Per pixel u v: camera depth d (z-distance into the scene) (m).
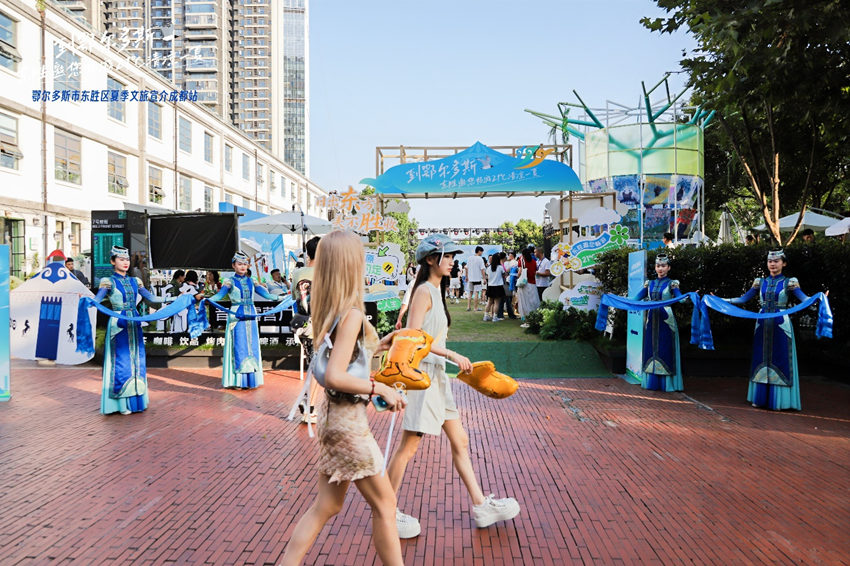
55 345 6.53
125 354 6.45
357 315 2.45
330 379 2.36
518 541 3.46
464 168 13.07
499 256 13.72
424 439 5.61
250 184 45.38
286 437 5.61
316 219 15.23
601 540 3.47
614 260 9.78
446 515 3.84
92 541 3.41
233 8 105.25
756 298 9.22
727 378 8.72
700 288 9.34
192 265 11.56
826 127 9.03
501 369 9.26
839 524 3.68
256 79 106.25
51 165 21.75
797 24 6.85
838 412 6.65
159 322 10.09
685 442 5.49
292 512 3.85
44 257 21.06
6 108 19.56
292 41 127.25
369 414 6.62
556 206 14.59
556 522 3.72
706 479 4.50
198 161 35.44
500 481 4.47
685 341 9.14
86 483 4.36
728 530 3.60
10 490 4.20
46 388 7.95
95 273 11.58
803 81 7.79
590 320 10.18
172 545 3.36
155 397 7.39
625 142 18.30
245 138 43.62
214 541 3.42
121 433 5.72
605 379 8.67
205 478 4.48
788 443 5.45
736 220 27.81
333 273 2.46
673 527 3.64
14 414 6.48
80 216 23.39
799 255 8.75
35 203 20.80
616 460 4.96
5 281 7.21
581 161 19.72
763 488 4.30
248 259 8.00
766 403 6.84
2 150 19.45
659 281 7.75
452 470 4.72
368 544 3.39
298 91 127.94
